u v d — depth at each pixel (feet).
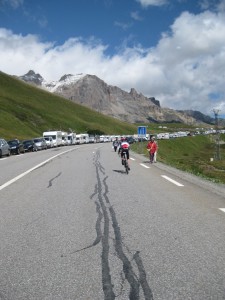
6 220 24.25
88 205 29.58
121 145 55.77
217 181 50.11
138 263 15.96
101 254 17.20
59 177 49.88
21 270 15.16
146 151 143.23
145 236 20.25
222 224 22.95
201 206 29.09
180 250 17.67
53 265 15.74
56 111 622.13
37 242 19.10
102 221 23.97
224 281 13.89
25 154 124.16
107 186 40.91
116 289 13.33
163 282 13.88
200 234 20.54
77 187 40.09
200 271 14.92
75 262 16.11
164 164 76.38
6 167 67.00
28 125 447.42
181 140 520.01
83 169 62.08
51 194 35.24
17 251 17.61
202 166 114.11
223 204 29.96
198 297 12.59
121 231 21.38
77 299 12.55
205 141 646.74
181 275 14.52
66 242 19.12
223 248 17.94
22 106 535.19
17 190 37.86
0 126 358.64
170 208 28.27
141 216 25.43
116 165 70.85
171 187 40.29
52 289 13.33
